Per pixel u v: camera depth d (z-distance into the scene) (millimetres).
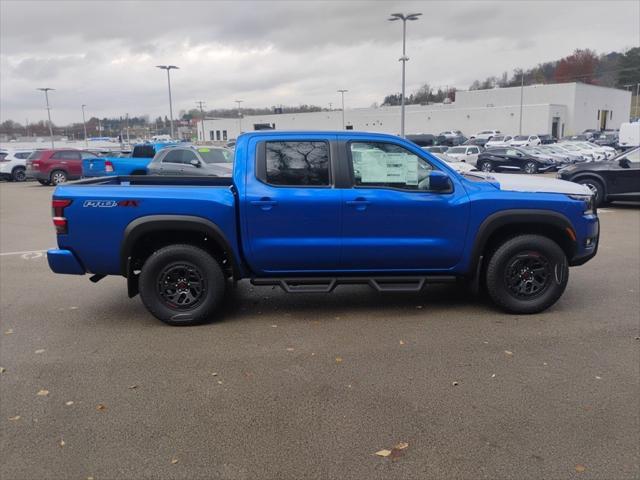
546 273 5578
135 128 117812
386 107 91000
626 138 37156
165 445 3291
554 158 31250
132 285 5523
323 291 5426
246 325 5441
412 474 2975
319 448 3234
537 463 3059
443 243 5465
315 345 4867
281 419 3576
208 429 3467
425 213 5395
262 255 5383
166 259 5324
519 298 5621
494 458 3111
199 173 15992
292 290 5430
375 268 5555
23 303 6383
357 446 3250
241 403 3803
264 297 6434
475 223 5445
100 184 5906
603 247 9227
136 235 5238
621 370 4258
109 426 3521
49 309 6129
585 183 14320
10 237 11430
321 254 5414
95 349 4867
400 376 4195
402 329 5250
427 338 4996
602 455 3127
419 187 5453
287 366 4418
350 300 6258
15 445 3316
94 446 3293
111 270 5367
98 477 2992
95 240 5270
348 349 4762
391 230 5406
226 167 16109
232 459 3141
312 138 5379
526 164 30266
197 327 5414
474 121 81000
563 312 5699
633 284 6801
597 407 3680
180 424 3533
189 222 5250
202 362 4531
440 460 3098
